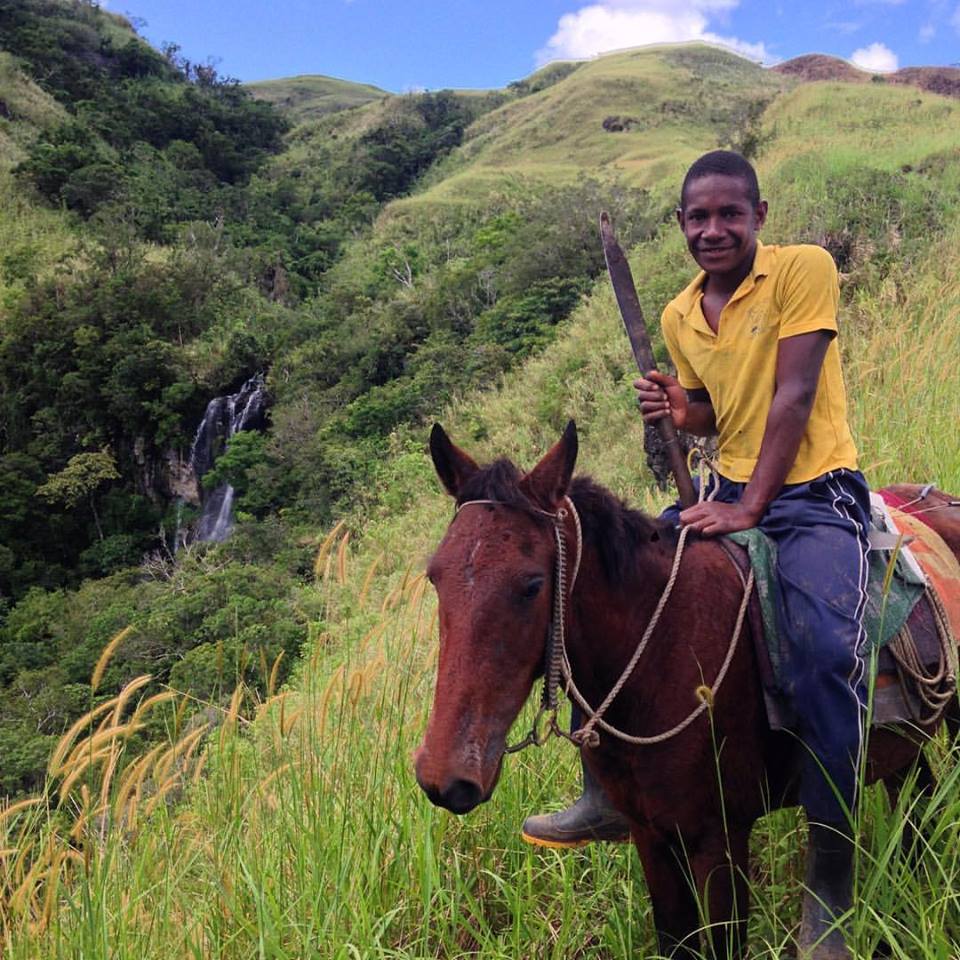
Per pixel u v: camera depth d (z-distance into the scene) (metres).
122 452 39.56
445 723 1.99
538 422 18.73
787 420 2.50
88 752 3.25
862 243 14.52
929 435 5.70
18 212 53.84
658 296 18.11
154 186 61.81
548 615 2.18
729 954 2.43
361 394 30.31
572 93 83.06
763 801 2.53
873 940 2.46
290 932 3.25
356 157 82.38
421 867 3.29
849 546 2.45
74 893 3.29
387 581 11.67
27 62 77.25
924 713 2.57
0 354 39.97
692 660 2.37
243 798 3.79
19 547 35.50
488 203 61.47
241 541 24.05
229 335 41.06
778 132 32.12
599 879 3.25
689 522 2.57
